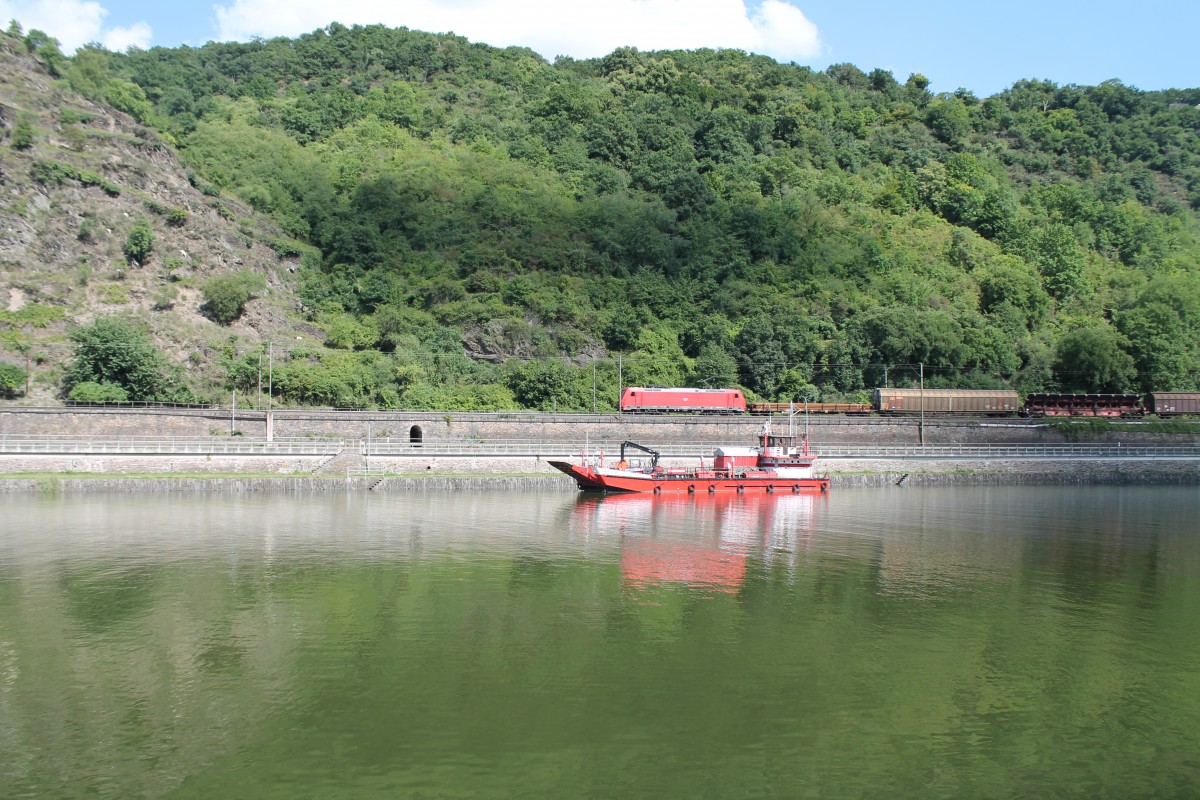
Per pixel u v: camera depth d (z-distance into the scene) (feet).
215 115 625.00
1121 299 582.35
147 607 147.13
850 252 570.05
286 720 103.71
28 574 168.45
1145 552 201.05
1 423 303.89
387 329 438.81
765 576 173.99
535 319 463.83
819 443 390.42
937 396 428.15
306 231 515.50
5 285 374.63
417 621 140.87
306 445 319.88
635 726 102.99
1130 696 113.60
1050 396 441.68
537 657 124.88
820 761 95.35
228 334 396.98
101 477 276.21
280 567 176.14
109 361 337.72
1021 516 256.32
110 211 421.59
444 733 100.68
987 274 573.74
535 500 278.67
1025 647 131.54
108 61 634.02
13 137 415.64
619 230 548.72
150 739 98.89
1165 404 438.40
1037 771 94.07
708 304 508.94
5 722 102.89
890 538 216.74
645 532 221.05
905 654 128.06
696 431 382.01
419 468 312.71
